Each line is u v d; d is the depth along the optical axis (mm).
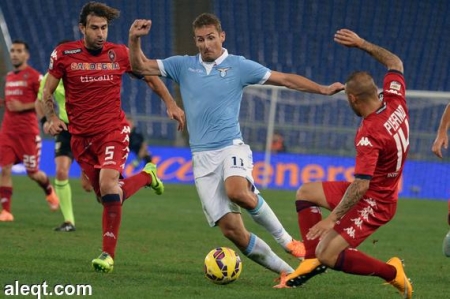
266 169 83438
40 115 45156
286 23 111562
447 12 111875
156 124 94312
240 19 111625
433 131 93938
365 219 26000
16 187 73062
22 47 49000
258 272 32094
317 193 27922
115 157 32406
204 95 29219
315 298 26562
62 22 109625
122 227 47188
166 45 107812
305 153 86250
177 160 86125
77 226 46531
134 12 110938
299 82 29516
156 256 35875
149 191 74062
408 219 58750
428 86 105750
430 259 38969
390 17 111875
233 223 28938
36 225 46281
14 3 110938
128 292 26359
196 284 28578
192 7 95812
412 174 82938
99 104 32688
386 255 40000
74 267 31359
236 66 29516
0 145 49219
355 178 24828
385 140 25078
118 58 32844
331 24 111500
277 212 59250
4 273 29172
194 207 61125
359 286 29719
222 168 28875
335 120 95812
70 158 44812
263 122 91875
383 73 106250
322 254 26000
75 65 32344
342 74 106375
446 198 82188
